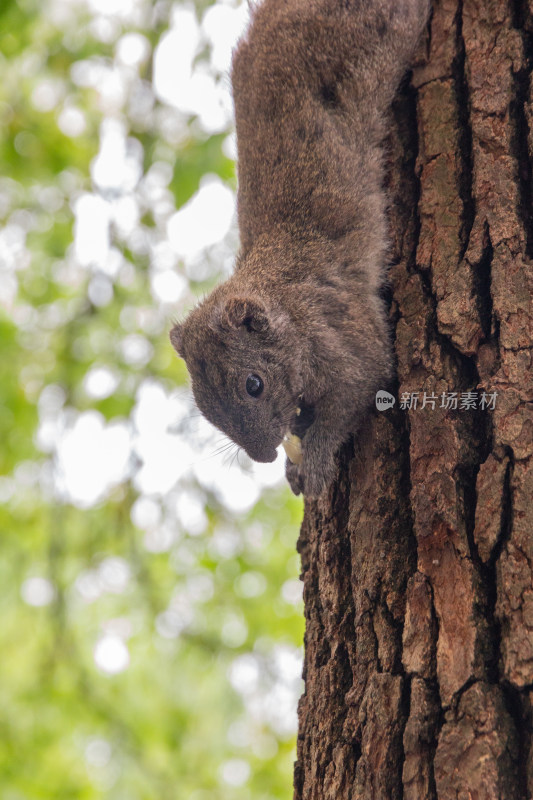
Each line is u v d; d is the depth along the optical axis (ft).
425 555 21.22
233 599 57.47
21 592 60.44
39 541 59.93
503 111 24.68
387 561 22.34
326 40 32.32
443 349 23.58
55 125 59.98
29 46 56.29
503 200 23.72
